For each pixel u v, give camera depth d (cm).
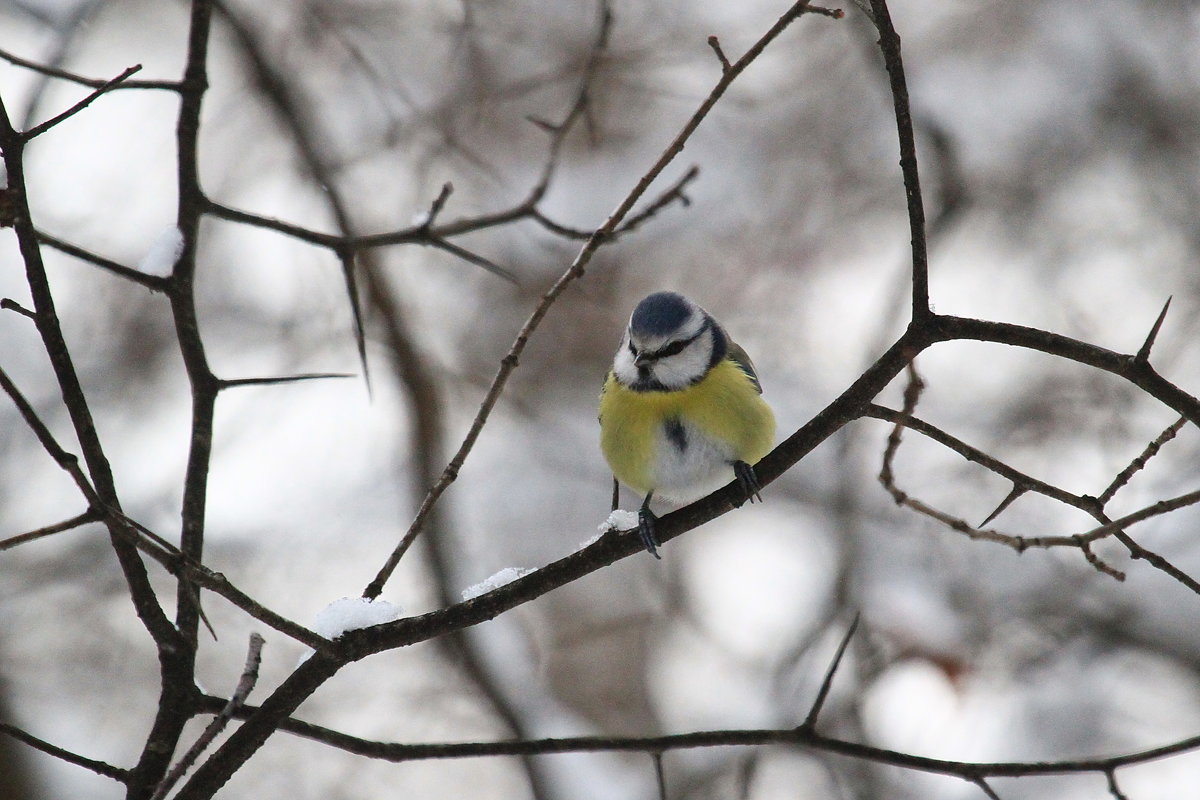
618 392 779
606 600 1452
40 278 452
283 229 621
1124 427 1295
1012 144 1478
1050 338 469
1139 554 474
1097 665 1233
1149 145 1476
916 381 560
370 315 1368
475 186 1397
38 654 1194
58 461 385
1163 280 1407
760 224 1484
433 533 1252
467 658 1209
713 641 1388
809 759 1202
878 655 1192
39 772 1127
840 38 1462
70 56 1105
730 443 763
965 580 1263
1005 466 485
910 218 477
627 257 1468
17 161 449
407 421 1299
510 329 1461
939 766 503
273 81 1229
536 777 1194
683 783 1239
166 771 477
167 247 576
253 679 433
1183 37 1488
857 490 1323
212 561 1249
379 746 493
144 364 1316
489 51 1384
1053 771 504
